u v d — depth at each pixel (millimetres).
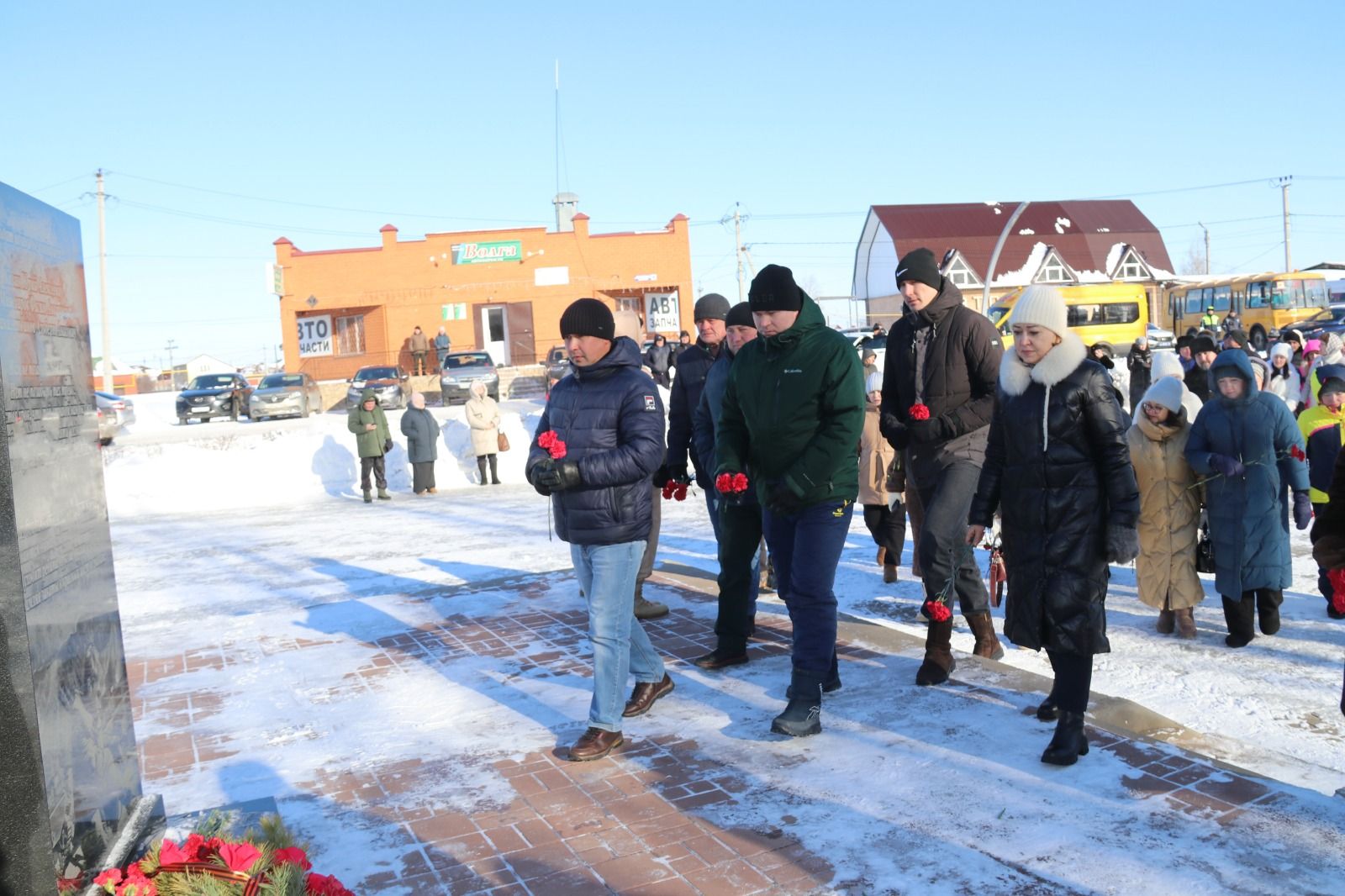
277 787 4277
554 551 9922
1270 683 5359
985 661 5465
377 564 9789
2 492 2238
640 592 6902
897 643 5906
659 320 42375
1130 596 7453
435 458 17344
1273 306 37438
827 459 4469
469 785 4172
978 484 4375
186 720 5273
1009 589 4211
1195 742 4422
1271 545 5855
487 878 3385
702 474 6324
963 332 5195
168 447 19594
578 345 4496
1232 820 3514
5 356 2490
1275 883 3096
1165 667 5688
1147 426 6180
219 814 3301
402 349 40719
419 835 3729
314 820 3912
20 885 2221
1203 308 41062
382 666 6074
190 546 12180
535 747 4555
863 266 60531
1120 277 54500
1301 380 14258
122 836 2920
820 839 3539
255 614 7793
